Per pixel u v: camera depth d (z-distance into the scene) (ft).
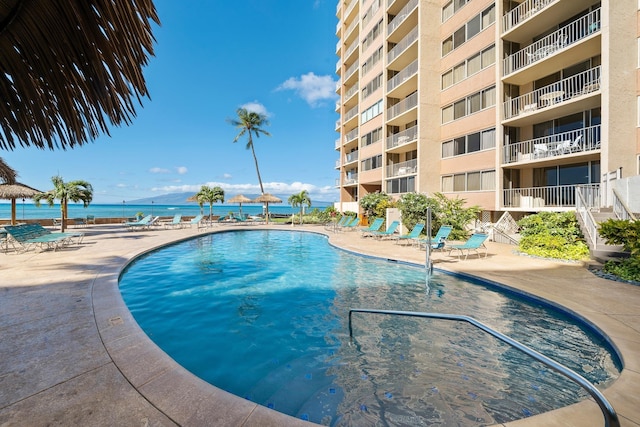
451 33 60.13
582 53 39.86
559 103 39.81
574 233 32.65
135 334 12.36
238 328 16.56
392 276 27.25
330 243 45.65
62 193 53.52
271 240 53.06
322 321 17.54
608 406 5.16
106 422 7.42
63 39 4.13
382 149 78.13
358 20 95.91
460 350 14.23
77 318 14.02
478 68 53.52
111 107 4.58
